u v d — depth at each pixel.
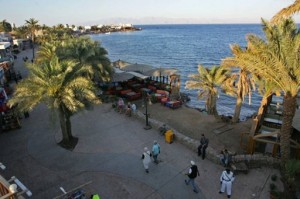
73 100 13.98
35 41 101.62
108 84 31.39
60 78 13.79
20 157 14.07
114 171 12.82
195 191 11.23
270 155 14.80
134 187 11.57
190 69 58.47
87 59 26.95
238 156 13.48
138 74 31.47
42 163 13.48
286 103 11.96
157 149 13.23
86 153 14.61
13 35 111.50
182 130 20.64
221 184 11.19
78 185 11.63
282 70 11.09
